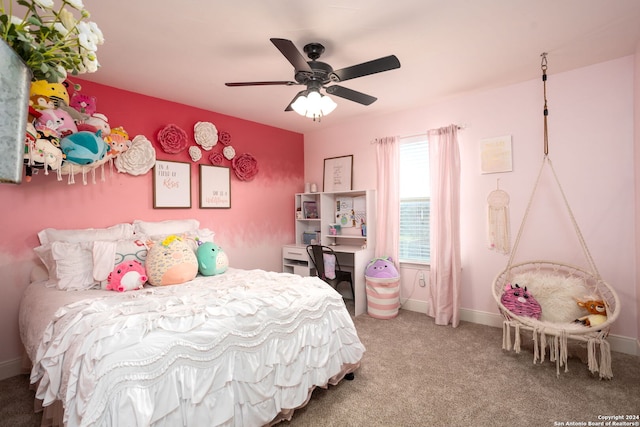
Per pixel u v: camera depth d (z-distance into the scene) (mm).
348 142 4355
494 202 3229
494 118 3211
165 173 3248
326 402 1984
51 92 1948
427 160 3727
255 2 1810
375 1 1820
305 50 2301
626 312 2609
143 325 1419
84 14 703
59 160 2061
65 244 2293
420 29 2111
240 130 4016
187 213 3449
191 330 1483
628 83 2568
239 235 3965
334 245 4410
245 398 1600
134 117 3062
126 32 2090
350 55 2451
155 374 1322
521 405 1929
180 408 1376
